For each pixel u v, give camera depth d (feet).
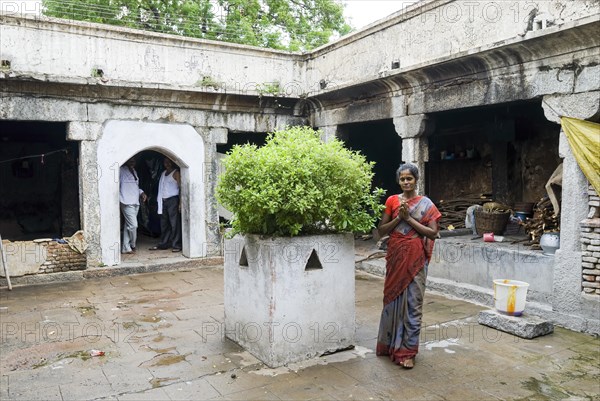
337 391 12.87
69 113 26.23
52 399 12.41
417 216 14.52
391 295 14.74
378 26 27.78
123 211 31.71
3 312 20.20
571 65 17.94
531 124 28.81
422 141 25.71
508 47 19.29
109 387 13.10
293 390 12.92
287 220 14.34
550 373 14.10
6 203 36.45
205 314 19.89
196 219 30.12
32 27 25.91
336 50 31.30
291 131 16.25
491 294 20.84
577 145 17.70
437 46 24.27
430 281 23.81
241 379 13.60
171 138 29.17
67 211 36.42
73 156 36.35
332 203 14.49
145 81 29.07
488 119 29.86
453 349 15.90
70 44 26.96
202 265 30.04
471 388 13.08
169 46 29.78
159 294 23.22
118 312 20.21
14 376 13.79
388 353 15.17
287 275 14.46
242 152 15.07
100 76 27.55
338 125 31.22
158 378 13.66
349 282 15.70
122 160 27.78
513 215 26.81
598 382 13.53
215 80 31.19
